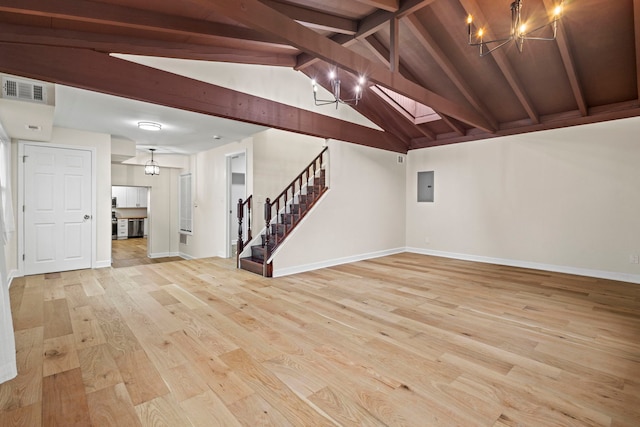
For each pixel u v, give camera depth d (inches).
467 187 248.2
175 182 335.0
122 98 140.5
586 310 131.6
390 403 71.0
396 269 210.4
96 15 94.0
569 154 199.6
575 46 146.6
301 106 195.0
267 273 184.9
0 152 158.1
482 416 66.7
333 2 129.5
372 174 252.7
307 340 102.6
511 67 166.2
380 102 237.1
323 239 214.8
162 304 136.5
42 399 71.2
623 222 180.9
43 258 187.9
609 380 80.1
